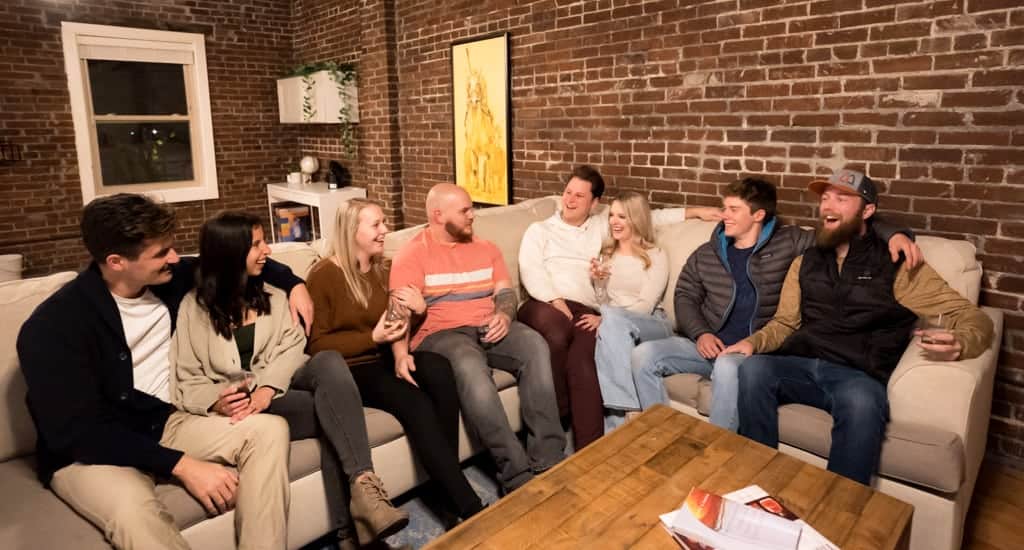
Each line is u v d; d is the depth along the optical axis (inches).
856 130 96.8
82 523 55.1
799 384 74.8
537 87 146.1
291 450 68.5
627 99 127.6
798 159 104.2
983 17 82.6
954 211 89.2
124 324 65.4
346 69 207.8
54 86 195.8
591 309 103.5
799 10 100.0
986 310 83.3
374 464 73.9
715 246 94.5
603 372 91.6
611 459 60.2
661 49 120.0
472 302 91.9
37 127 194.4
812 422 72.2
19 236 195.8
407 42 183.0
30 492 59.2
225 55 228.5
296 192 218.8
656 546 48.1
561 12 136.9
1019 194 83.3
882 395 69.8
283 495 62.4
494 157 159.9
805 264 83.7
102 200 60.1
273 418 64.9
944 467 63.1
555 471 58.3
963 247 80.9
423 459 72.1
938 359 67.9
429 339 86.7
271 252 89.6
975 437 69.2
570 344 95.1
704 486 55.6
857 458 67.0
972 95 85.0
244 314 72.7
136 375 66.7
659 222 110.7
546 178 148.5
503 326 89.0
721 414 78.7
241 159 238.7
